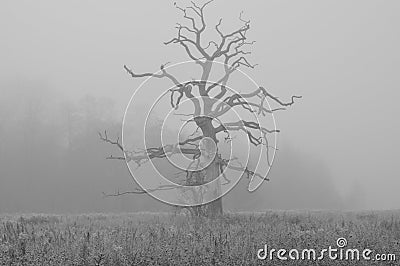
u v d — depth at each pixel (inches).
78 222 718.5
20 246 374.9
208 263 340.5
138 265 336.8
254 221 633.6
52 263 333.7
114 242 404.2
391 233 482.3
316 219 702.5
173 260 343.6
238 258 349.1
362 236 437.7
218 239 412.5
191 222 646.5
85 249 356.2
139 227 569.0
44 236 450.6
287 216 762.2
